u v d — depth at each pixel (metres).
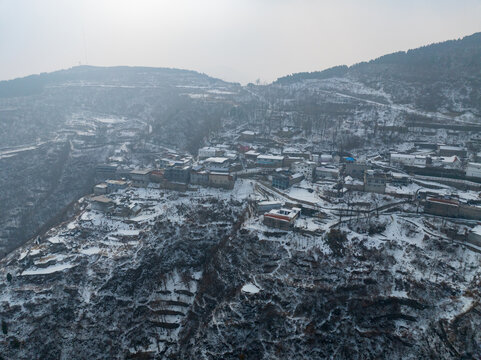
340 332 116.00
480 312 110.50
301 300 121.75
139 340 125.75
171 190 191.75
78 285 134.75
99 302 130.62
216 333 118.06
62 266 139.88
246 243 145.25
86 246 150.50
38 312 125.44
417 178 192.88
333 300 121.88
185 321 131.38
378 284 125.44
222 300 131.75
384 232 148.25
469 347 104.56
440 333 110.12
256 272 134.25
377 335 114.00
